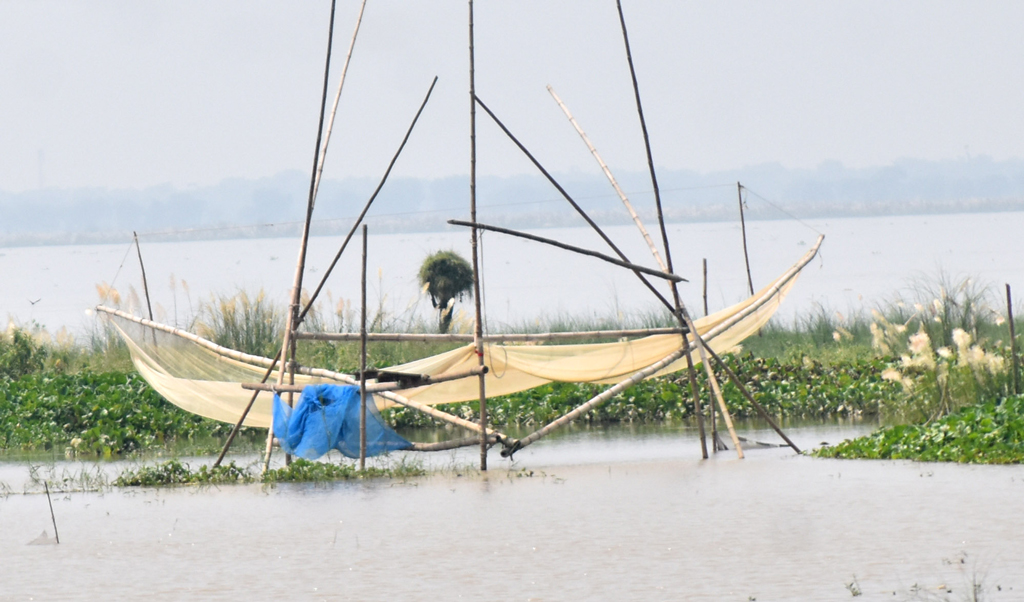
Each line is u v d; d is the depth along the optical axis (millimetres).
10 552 41531
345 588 34812
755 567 35312
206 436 76250
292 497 51531
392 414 77875
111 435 70688
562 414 77688
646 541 39500
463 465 60875
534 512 45781
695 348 61469
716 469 55531
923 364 63719
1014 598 30906
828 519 41781
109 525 46062
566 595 33094
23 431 74500
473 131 57844
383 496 51000
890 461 55031
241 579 36344
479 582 34875
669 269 60969
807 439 65062
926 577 33375
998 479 48125
